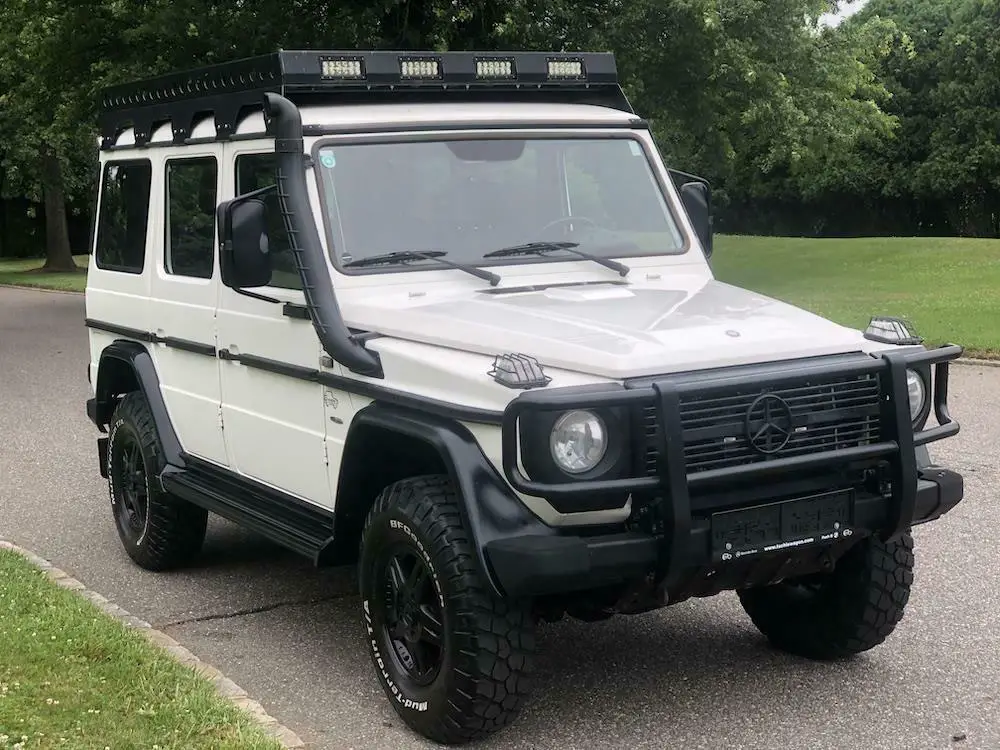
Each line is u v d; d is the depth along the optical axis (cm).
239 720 445
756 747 445
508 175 544
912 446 445
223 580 667
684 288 532
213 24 1788
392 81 555
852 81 2306
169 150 634
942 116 4925
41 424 1159
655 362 414
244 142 559
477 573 419
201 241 603
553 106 593
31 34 2022
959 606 600
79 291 3072
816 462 426
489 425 414
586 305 484
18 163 3806
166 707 452
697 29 1866
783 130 2133
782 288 2411
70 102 2106
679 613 602
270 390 546
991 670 519
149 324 659
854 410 439
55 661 494
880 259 2905
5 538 754
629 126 588
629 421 405
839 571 507
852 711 477
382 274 499
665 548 408
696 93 2016
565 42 1903
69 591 599
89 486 897
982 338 1517
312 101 542
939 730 459
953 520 752
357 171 515
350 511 493
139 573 681
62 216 3931
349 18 1812
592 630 577
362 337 476
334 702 495
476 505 411
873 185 5134
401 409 453
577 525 420
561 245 539
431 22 1852
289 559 706
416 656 459
